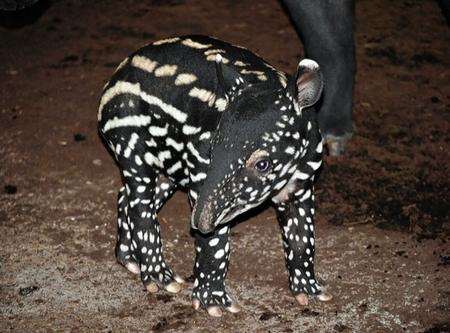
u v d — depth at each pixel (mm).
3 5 2506
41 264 2439
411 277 2379
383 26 3490
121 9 3748
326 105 2705
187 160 2191
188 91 2180
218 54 2123
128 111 2258
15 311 2312
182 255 2463
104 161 2787
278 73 2209
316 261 2428
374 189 2645
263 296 2336
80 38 3496
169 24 3570
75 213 2602
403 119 2930
